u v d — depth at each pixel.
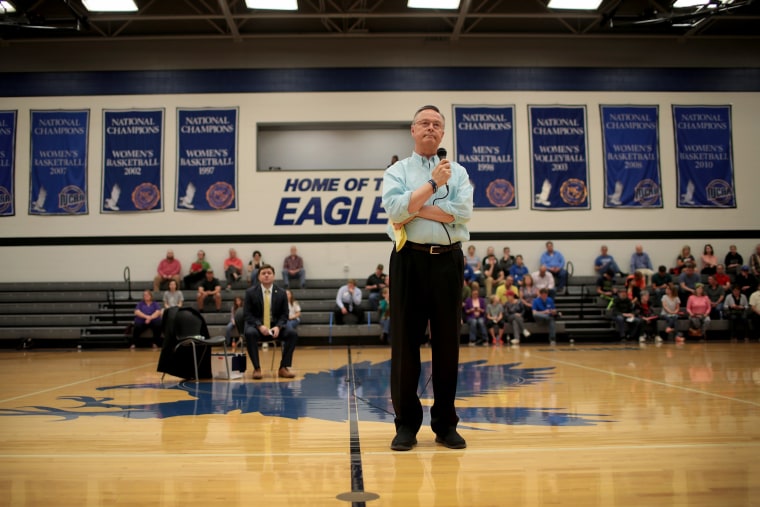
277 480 2.57
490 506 2.20
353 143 16.45
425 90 15.89
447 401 3.27
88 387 6.37
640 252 15.46
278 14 13.95
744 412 4.34
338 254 15.52
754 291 14.27
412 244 3.23
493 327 13.41
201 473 2.70
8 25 13.38
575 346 12.57
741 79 16.27
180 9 14.88
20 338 13.40
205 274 14.83
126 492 2.41
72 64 15.63
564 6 13.82
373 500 2.27
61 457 3.04
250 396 5.61
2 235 15.30
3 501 2.29
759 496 2.31
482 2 14.80
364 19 15.35
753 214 16.02
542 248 15.66
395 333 3.31
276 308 7.47
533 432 3.64
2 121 15.51
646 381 6.32
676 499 2.28
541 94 16.00
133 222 15.41
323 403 5.13
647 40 16.19
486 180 15.77
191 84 15.71
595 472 2.67
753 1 13.07
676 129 16.09
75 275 15.27
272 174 15.64
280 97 15.77
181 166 15.56
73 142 15.53
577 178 15.88
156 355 11.35
